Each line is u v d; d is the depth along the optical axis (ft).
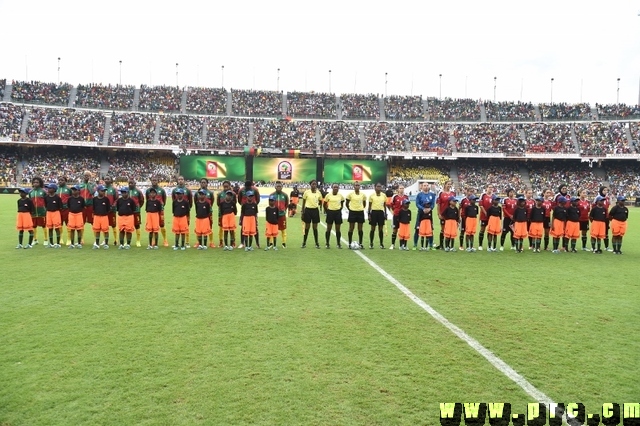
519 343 21.44
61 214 47.91
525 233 49.62
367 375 17.71
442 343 21.25
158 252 44.91
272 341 21.04
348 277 34.88
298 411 15.01
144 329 22.39
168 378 17.16
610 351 20.58
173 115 184.34
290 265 39.19
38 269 35.99
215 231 63.00
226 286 31.30
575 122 186.80
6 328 22.33
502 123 191.42
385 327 23.34
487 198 50.90
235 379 17.16
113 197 48.57
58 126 167.94
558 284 34.04
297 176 148.66
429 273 37.09
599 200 50.55
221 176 149.28
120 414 14.70
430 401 15.87
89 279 32.81
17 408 14.98
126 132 172.35
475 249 50.98
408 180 172.45
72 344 20.33
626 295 30.91
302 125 189.26
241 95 205.05
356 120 196.95
